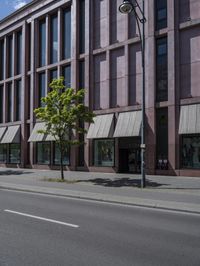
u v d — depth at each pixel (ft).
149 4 99.19
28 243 28.68
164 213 45.70
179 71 93.20
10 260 24.08
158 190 68.33
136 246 28.14
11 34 151.33
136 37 102.22
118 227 35.60
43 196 62.49
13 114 146.82
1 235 31.40
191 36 91.81
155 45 98.22
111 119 107.34
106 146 109.81
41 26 137.80
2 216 40.83
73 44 119.85
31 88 137.80
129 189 69.97
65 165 120.88
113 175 100.12
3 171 124.26
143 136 73.15
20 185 78.54
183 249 27.35
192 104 90.68
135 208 49.75
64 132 87.61
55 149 126.93
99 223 37.52
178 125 92.27
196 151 89.66
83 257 24.91
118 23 107.96
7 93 151.94
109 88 108.99
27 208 47.29
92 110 113.50
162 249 27.30
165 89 95.91
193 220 40.60
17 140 142.20
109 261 24.02
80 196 60.75
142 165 73.00
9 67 152.25
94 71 114.42
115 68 108.37
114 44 107.86
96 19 114.62
